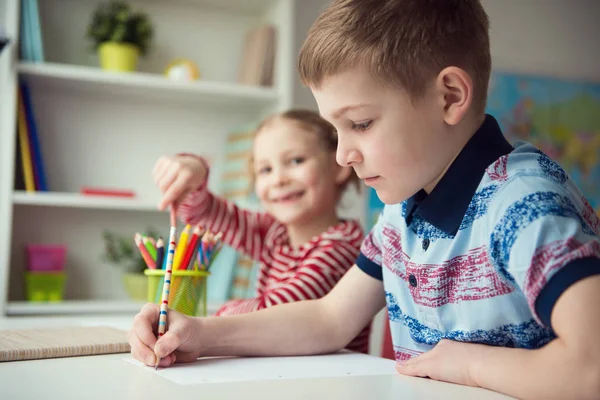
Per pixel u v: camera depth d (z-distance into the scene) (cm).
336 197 134
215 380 61
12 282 216
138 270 219
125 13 216
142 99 236
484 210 67
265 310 83
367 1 68
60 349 74
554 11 300
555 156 295
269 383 60
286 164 128
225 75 247
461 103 68
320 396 55
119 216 231
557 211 58
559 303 54
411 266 77
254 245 138
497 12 291
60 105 226
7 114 191
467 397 56
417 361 67
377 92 67
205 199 131
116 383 59
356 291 86
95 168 230
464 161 70
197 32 244
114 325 110
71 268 224
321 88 70
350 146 70
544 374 54
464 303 70
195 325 74
